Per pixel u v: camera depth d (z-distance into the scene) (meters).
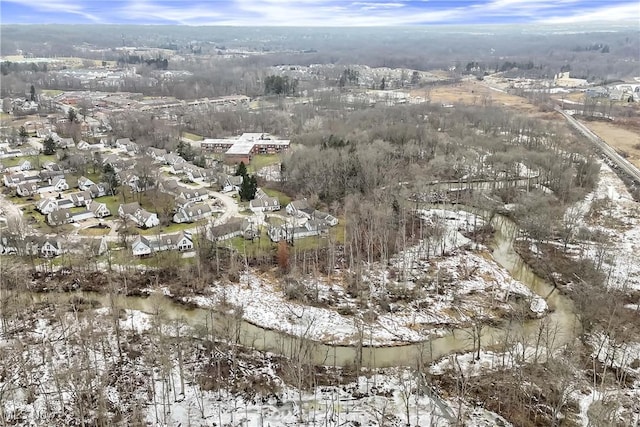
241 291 97.62
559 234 120.38
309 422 64.75
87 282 99.12
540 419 64.94
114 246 113.12
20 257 107.62
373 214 115.25
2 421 62.47
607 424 57.62
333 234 119.06
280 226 117.81
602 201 140.00
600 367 75.19
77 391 63.75
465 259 110.00
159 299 95.00
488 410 67.44
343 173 138.38
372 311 91.44
